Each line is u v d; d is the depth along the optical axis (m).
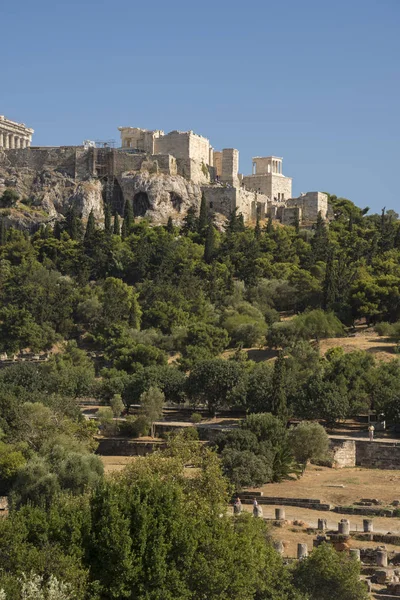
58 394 177.75
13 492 115.19
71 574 67.06
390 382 174.62
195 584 71.12
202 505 85.75
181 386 184.50
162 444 158.88
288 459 135.25
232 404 174.00
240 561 74.00
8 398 152.00
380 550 92.69
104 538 70.44
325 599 76.50
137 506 73.12
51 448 132.50
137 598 68.69
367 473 143.50
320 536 98.62
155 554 69.88
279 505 120.19
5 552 69.88
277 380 165.50
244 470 126.94
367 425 172.62
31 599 63.38
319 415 165.75
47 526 72.75
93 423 162.12
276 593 74.56
